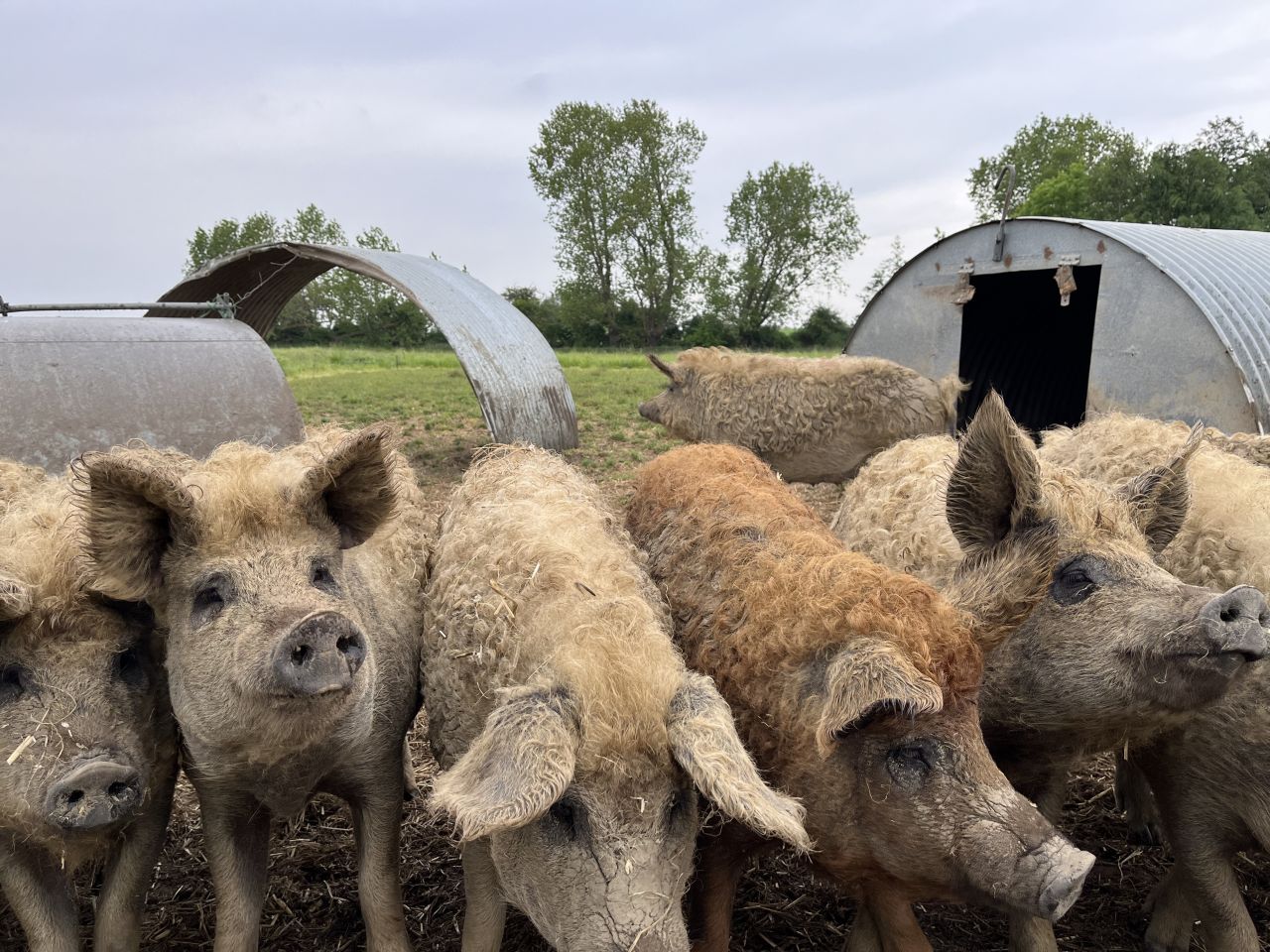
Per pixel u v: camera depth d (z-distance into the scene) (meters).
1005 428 1.30
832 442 4.04
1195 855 1.42
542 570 1.30
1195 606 1.21
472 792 0.95
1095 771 2.16
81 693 1.21
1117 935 1.62
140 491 1.15
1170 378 3.13
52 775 1.14
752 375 4.14
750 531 1.51
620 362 17.20
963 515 1.38
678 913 1.06
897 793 1.14
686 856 1.11
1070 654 1.32
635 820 1.05
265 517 1.22
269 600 1.14
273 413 3.07
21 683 1.20
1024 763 1.51
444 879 1.72
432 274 5.45
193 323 3.18
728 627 1.39
